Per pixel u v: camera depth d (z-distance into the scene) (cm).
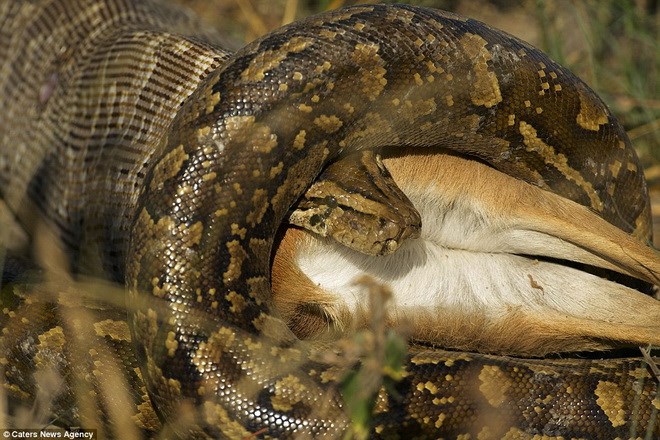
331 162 1167
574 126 1226
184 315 1028
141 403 1130
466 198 1226
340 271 1188
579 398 1071
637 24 1950
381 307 897
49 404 1162
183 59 1462
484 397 1050
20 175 1706
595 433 1062
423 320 1182
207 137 1082
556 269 1241
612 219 1279
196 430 1009
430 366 1058
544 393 1069
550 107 1207
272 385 1000
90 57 1652
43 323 1191
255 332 1035
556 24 1916
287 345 1043
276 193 1101
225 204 1069
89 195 1498
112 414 1134
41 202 1622
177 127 1109
